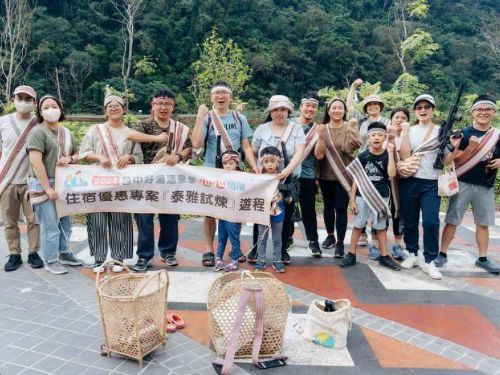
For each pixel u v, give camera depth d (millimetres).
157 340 2773
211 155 4215
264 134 4266
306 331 2990
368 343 2988
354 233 4430
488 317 3424
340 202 4586
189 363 2695
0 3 27953
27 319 3207
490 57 31891
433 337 3094
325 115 4785
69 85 28484
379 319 3344
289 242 4867
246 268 4348
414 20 38125
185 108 25953
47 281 3904
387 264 4410
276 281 2807
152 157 4180
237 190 4008
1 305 3428
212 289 2900
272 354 2736
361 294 3801
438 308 3561
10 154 3996
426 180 4191
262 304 2631
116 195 4023
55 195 3910
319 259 4660
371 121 4754
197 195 4066
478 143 4176
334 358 2785
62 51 28453
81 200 3996
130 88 27109
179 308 3451
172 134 4117
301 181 4574
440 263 4484
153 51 30484
